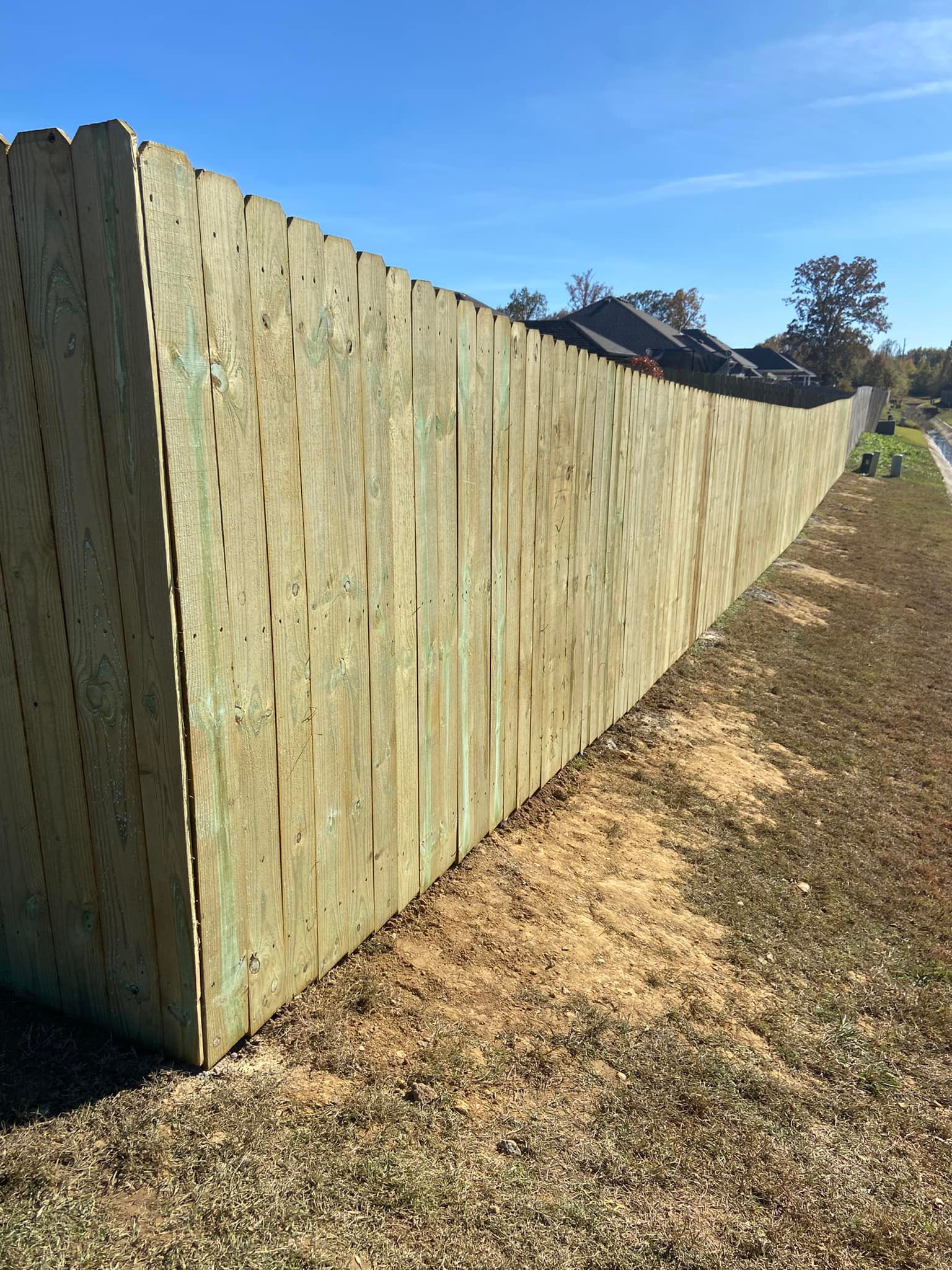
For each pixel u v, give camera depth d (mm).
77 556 2021
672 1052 2773
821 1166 2439
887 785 5504
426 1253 1889
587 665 4883
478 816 3746
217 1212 1871
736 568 9203
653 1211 2156
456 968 2943
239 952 2318
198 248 1880
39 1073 2217
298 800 2482
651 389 5297
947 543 16250
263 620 2234
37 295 1892
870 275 81375
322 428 2369
